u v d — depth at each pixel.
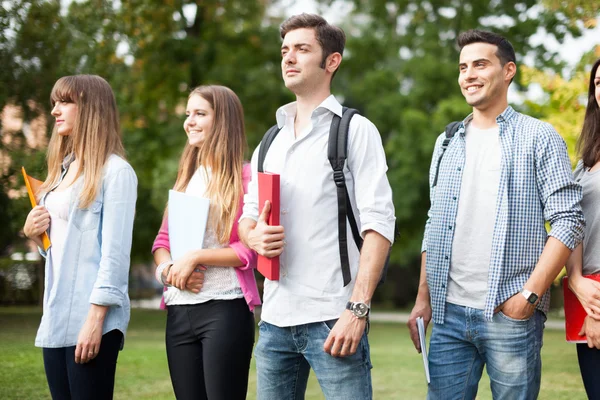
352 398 3.10
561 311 19.09
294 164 3.22
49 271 3.56
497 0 18.19
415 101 18.91
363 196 3.12
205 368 3.54
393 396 6.31
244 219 3.45
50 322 3.43
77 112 3.58
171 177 16.23
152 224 18.45
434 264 3.55
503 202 3.37
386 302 28.53
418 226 19.11
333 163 3.15
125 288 3.52
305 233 3.17
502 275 3.34
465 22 18.61
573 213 3.27
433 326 3.59
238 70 18.64
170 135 17.91
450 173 3.55
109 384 3.48
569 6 9.67
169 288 3.70
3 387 6.27
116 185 3.52
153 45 17.30
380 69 20.00
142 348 9.65
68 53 14.12
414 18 19.39
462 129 3.58
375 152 3.18
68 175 3.63
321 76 3.26
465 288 3.45
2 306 19.73
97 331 3.39
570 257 3.45
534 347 3.35
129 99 16.72
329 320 3.13
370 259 3.04
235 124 3.86
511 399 3.36
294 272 3.18
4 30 13.22
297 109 3.35
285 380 3.32
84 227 3.50
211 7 18.42
